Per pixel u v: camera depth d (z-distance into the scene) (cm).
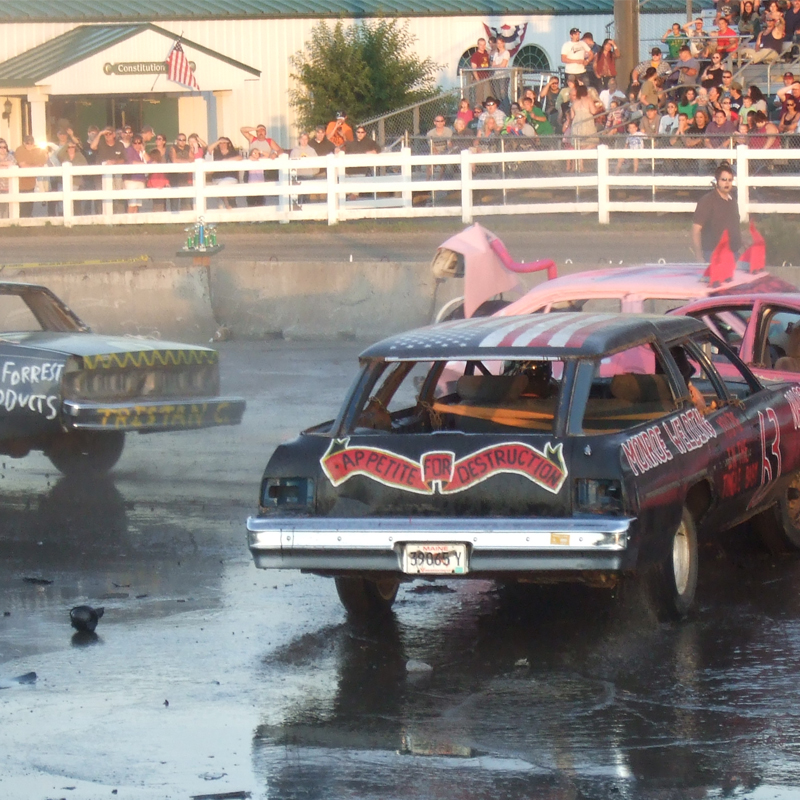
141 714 1814
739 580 2433
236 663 2023
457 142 8200
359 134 8488
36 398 3044
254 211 8044
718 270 3222
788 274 5369
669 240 6944
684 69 8456
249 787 1572
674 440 2131
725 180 4628
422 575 2014
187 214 8112
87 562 2611
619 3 8850
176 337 5756
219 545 2734
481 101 9131
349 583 2188
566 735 1708
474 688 1892
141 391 3177
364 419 2270
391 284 5709
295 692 1892
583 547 1947
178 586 2447
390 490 2059
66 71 11469
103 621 2241
